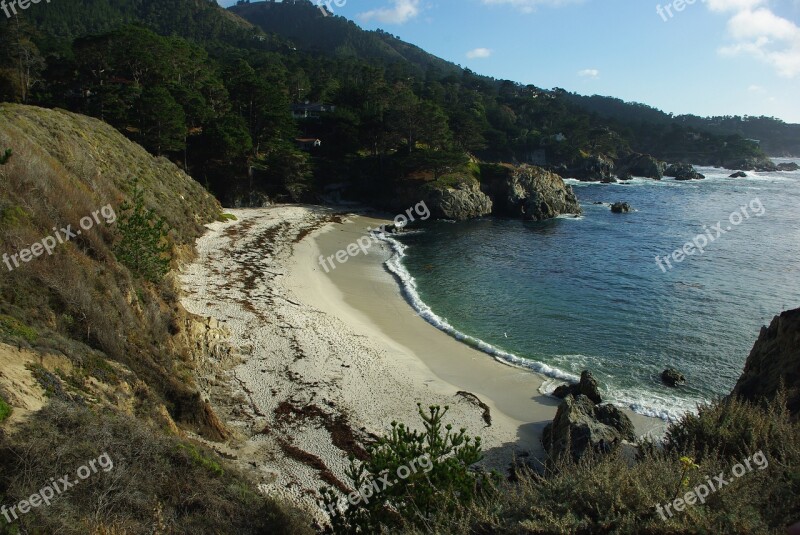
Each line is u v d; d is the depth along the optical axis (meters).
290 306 32.34
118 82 76.56
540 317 34.59
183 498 10.88
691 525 6.94
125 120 63.03
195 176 67.62
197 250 43.03
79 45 72.75
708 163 177.38
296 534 11.68
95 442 10.75
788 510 7.19
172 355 20.11
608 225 70.06
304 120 97.00
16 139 26.16
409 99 100.75
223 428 18.17
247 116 78.38
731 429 11.73
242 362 24.12
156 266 24.16
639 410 23.30
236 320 28.73
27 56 67.25
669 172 142.88
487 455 19.59
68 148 34.59
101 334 16.11
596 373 26.92
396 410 21.91
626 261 49.94
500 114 143.75
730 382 26.14
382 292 38.72
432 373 25.98
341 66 157.25
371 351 27.42
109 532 9.37
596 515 7.61
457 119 97.69
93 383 13.37
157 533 9.89
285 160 72.00
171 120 61.31
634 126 190.62
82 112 65.00
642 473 8.43
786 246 55.50
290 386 22.62
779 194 100.62
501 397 24.17
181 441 13.27
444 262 48.97
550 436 20.03
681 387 25.58
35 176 20.78
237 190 68.81
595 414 20.70
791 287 41.03
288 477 16.38
